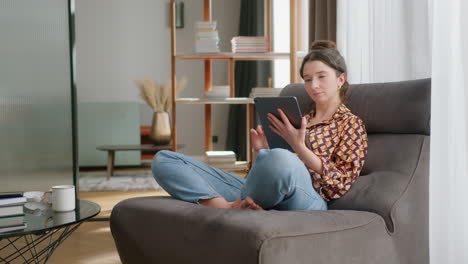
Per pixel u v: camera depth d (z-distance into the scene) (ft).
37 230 4.75
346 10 10.16
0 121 10.82
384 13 8.21
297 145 5.74
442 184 5.78
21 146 10.95
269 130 6.16
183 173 5.96
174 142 12.11
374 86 6.66
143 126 19.90
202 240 5.04
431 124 5.87
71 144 11.30
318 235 4.78
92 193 14.12
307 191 5.49
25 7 10.92
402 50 7.72
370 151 6.31
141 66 20.58
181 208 5.51
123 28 20.48
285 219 4.79
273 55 11.94
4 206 5.24
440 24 5.82
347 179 5.92
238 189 6.47
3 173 10.84
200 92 20.81
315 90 6.24
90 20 20.35
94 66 20.40
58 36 11.14
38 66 11.03
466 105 5.57
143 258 5.91
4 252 8.00
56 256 7.97
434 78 5.85
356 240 5.08
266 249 4.48
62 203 5.61
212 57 12.28
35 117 11.05
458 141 5.80
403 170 5.84
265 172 5.28
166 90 17.89
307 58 6.33
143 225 5.77
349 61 9.49
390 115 6.31
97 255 8.05
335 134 6.15
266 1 12.93
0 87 10.80
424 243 5.76
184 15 20.66
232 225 4.79
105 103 18.33
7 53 10.84
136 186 14.89
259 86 19.07
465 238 5.80
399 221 5.50
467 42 5.54
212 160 11.27
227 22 20.66
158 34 20.62
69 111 11.27
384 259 5.34
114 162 18.21
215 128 20.88
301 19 14.46
